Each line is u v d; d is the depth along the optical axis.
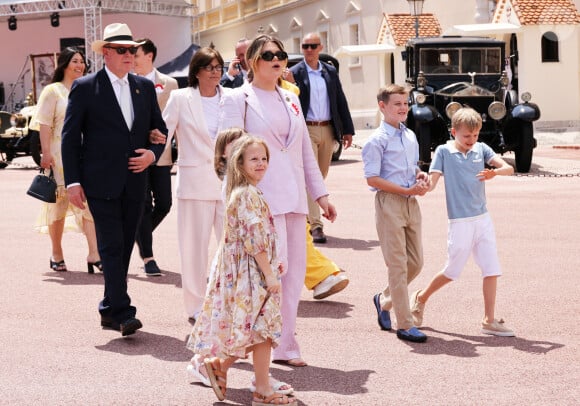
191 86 9.28
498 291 9.96
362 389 6.71
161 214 11.49
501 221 15.05
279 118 7.53
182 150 9.17
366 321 8.87
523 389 6.64
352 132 14.01
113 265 8.41
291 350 7.41
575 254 12.05
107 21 51.62
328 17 48.22
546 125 35.47
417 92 23.80
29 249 13.66
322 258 9.76
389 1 43.25
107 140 8.46
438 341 8.07
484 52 24.56
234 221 6.45
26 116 32.00
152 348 7.97
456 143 8.44
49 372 7.24
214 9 61.06
